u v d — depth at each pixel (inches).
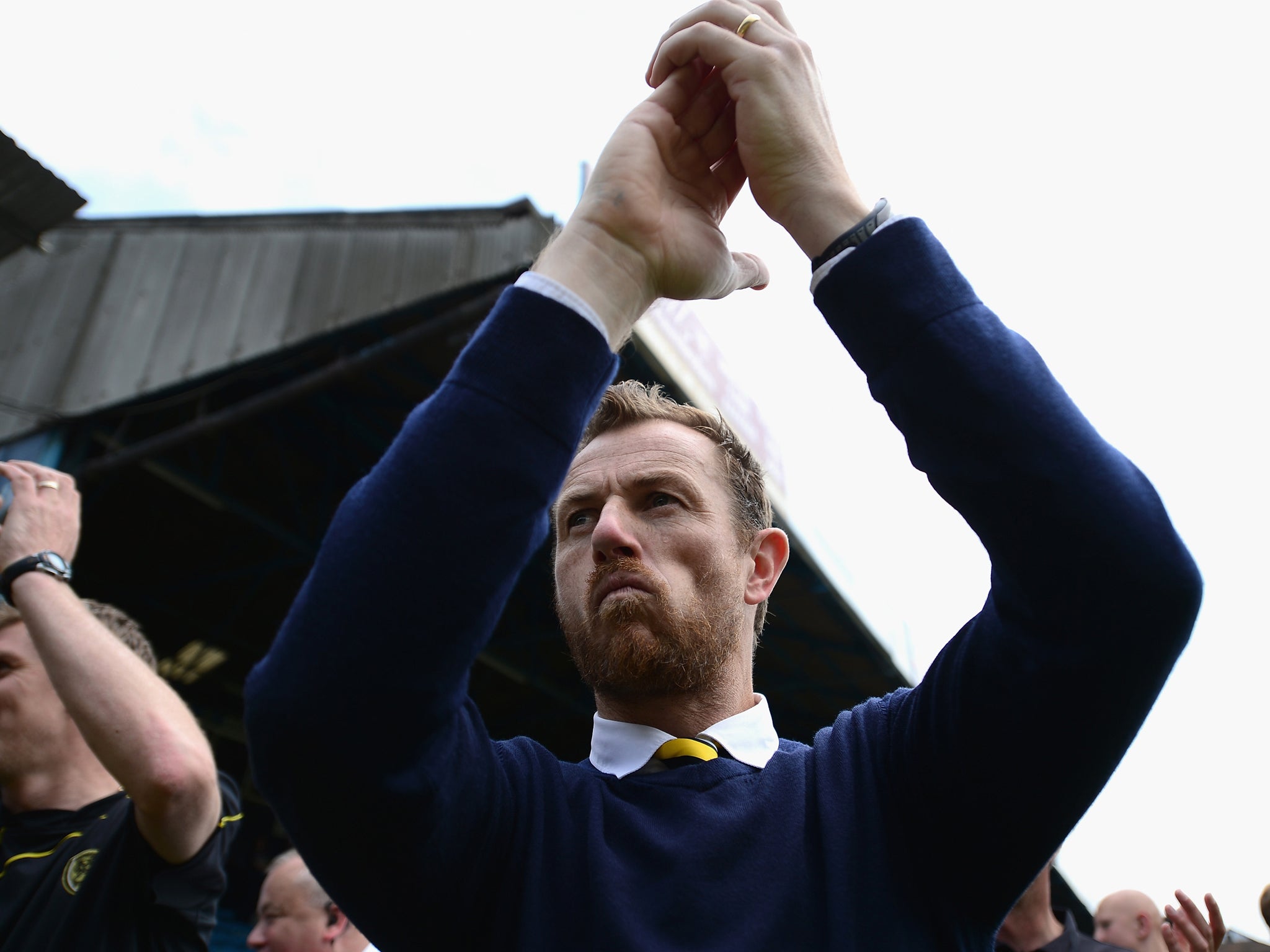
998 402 37.3
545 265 40.0
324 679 33.4
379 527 34.9
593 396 38.8
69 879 65.6
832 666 559.8
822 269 40.9
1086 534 35.9
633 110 44.0
